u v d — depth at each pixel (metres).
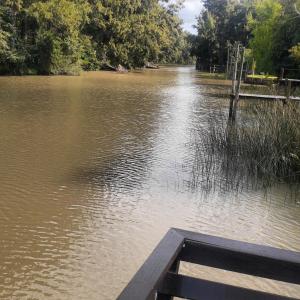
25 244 5.48
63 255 5.25
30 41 34.53
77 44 37.62
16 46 33.16
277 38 30.77
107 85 28.30
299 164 8.65
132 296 1.65
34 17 33.78
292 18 29.81
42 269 4.92
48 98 19.97
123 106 18.33
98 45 45.84
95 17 44.38
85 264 5.07
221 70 53.38
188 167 9.14
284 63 29.91
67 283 4.66
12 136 11.61
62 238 5.69
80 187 7.66
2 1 32.69
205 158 9.64
